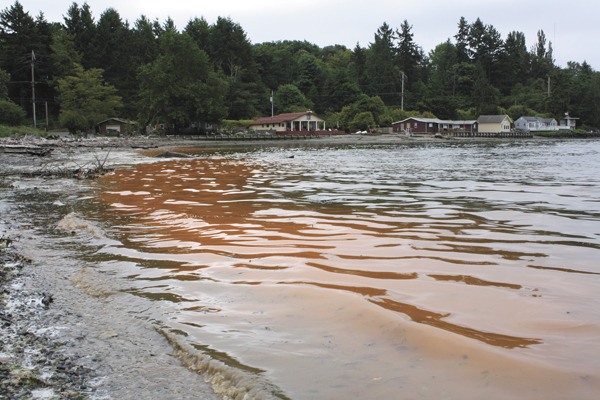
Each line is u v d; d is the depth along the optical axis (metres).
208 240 6.91
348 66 143.75
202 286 4.85
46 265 5.81
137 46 102.25
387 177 16.95
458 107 124.06
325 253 6.02
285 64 131.62
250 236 7.12
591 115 123.88
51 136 50.88
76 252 6.41
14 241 7.11
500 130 104.88
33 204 10.81
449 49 155.75
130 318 4.11
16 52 78.56
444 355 3.20
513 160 27.75
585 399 2.64
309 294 4.45
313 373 3.04
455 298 4.29
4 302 4.52
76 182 15.33
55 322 4.04
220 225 8.00
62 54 84.50
